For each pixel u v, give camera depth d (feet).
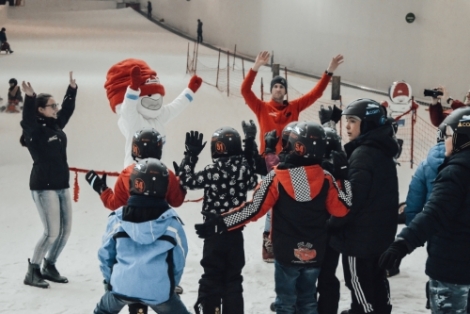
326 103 58.29
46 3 146.51
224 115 51.42
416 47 66.74
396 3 68.18
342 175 14.16
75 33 114.42
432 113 21.27
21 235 24.00
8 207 28.25
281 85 20.85
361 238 14.42
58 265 20.58
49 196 18.47
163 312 13.37
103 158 40.19
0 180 33.76
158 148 15.38
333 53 78.79
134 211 12.74
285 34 88.69
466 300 12.26
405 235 11.44
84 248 22.38
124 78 19.11
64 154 18.92
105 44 100.63
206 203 14.82
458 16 62.08
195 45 107.04
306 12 83.41
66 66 73.10
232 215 13.62
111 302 13.42
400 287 18.75
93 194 30.66
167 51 96.02
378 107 14.80
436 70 64.90
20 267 20.35
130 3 149.59
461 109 12.55
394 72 69.56
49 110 18.48
